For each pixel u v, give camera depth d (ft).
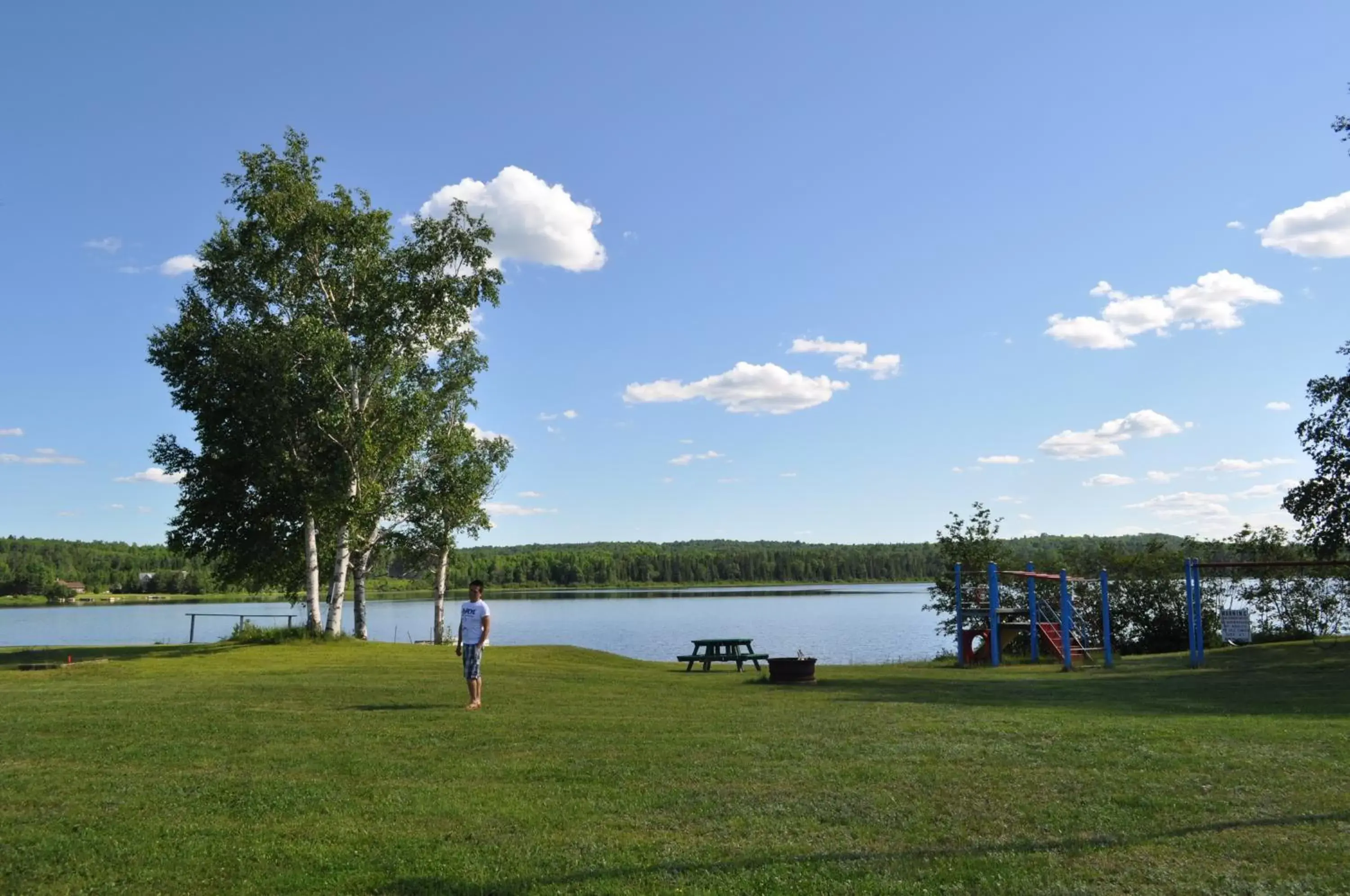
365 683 59.98
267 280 106.73
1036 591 127.54
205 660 81.97
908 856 21.24
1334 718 43.73
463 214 111.34
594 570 566.36
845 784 28.58
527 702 50.03
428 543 125.70
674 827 23.80
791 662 66.39
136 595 427.33
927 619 221.25
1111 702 52.80
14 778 29.25
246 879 19.83
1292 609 116.06
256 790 27.58
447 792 27.48
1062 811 25.00
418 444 113.91
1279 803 25.58
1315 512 85.66
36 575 393.70
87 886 19.53
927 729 40.11
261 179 106.93
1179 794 26.73
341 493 102.17
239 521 113.19
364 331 108.17
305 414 103.19
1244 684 63.41
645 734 38.37
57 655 92.58
